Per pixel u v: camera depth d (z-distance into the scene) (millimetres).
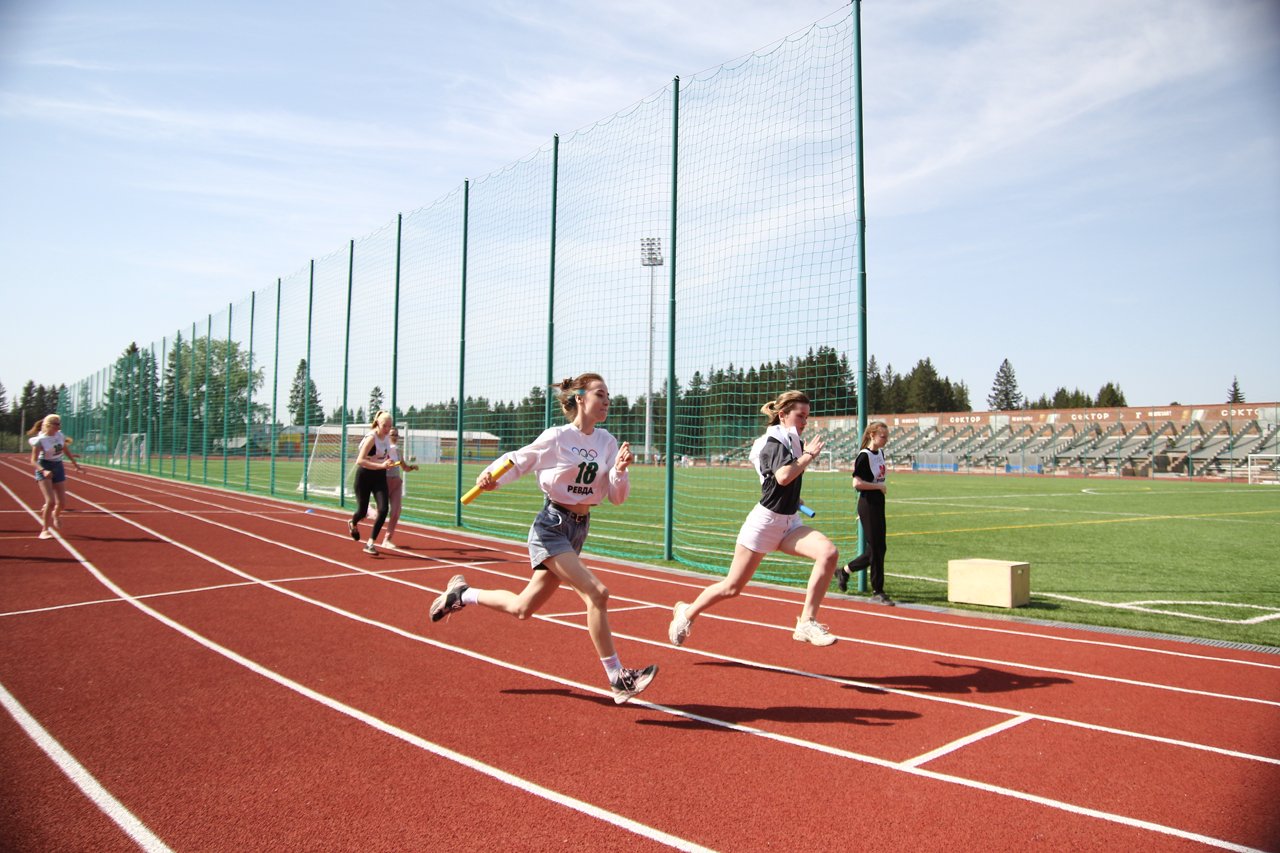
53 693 5098
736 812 3531
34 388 113875
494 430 14461
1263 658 6273
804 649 6520
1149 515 19859
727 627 7328
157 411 37375
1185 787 3820
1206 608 8258
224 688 5254
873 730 4613
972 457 58000
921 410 104625
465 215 15141
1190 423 51094
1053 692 5355
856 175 8695
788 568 11000
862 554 8625
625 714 4863
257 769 3941
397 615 7578
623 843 3230
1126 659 6230
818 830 3365
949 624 7523
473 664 5930
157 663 5828
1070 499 26141
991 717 4844
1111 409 55031
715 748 4312
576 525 5070
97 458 51031
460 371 15242
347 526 15570
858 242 8680
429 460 23453
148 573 9734
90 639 6516
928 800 3670
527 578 9828
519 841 3234
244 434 26656
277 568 10281
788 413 5852
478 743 4344
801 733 4559
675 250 11055
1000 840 3281
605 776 3920
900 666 6008
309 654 6141
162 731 4449
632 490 24219
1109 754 4246
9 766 3943
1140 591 9297
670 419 11305
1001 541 14344
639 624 7438
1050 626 7402
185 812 3459
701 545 13414
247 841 3205
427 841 3227
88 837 3217
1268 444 46500
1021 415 59312
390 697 5113
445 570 10336
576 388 4965
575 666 5906
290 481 29828
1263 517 19344
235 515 17594
